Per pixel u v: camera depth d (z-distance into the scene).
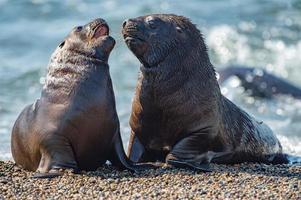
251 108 72.88
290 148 54.56
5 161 44.78
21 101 72.19
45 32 97.69
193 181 39.16
